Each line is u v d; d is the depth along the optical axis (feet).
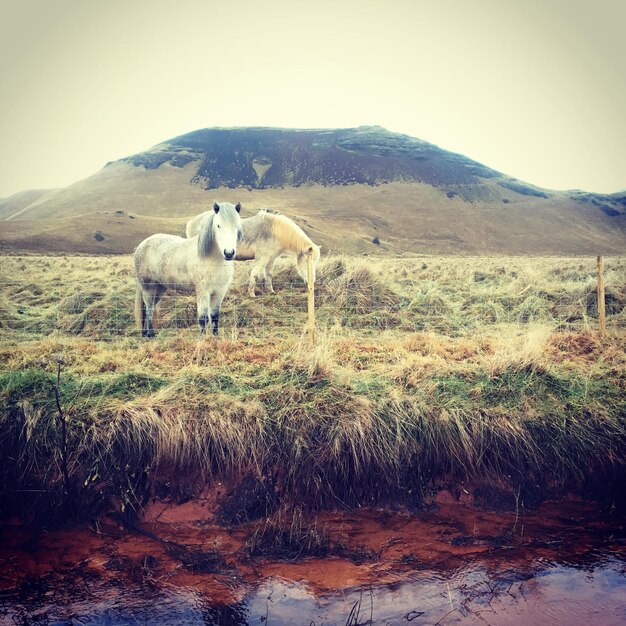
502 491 20.45
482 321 34.71
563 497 20.57
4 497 19.12
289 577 15.90
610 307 36.96
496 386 22.81
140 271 31.94
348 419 20.58
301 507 19.60
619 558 16.90
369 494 20.13
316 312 34.96
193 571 16.16
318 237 302.45
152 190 456.86
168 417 20.36
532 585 15.40
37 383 21.20
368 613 14.12
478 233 369.71
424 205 423.23
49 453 19.47
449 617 13.92
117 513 18.98
